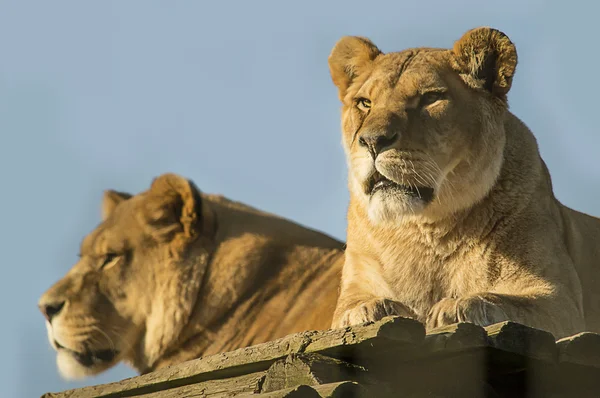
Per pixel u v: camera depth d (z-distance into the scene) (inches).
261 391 261.0
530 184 413.4
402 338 248.4
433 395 259.9
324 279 552.4
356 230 428.8
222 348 546.9
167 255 554.9
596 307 451.2
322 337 258.5
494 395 267.4
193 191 551.8
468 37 412.5
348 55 442.3
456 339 253.4
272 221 577.3
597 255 463.5
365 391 241.1
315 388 238.8
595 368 268.4
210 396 281.1
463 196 399.2
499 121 412.2
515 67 411.5
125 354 557.9
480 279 402.6
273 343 268.8
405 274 412.5
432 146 390.6
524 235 403.2
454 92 402.3
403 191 383.9
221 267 554.6
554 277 398.3
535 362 265.0
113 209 598.9
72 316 551.5
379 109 395.2
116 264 556.7
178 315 550.9
